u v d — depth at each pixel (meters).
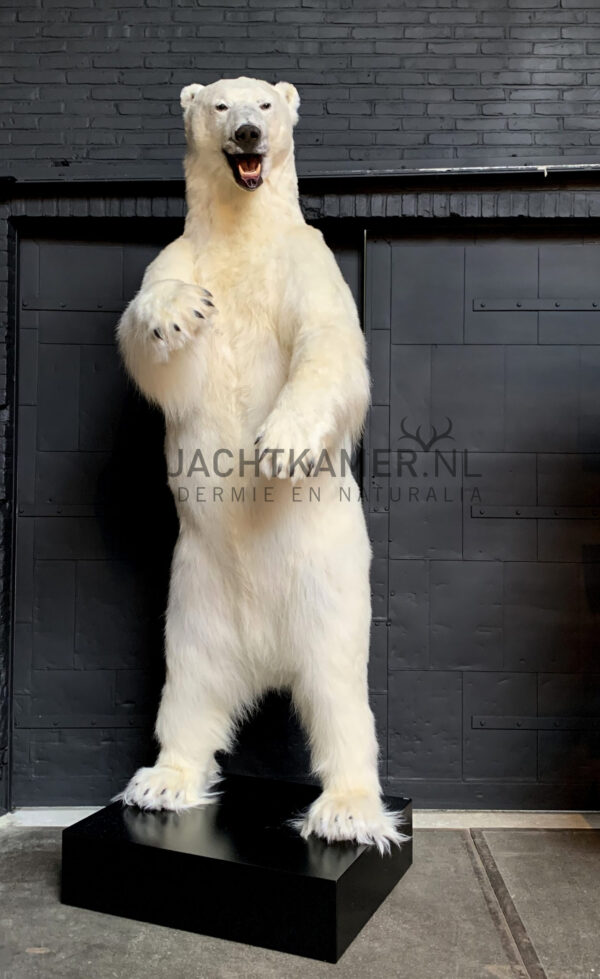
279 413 1.84
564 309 2.92
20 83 2.97
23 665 2.94
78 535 2.96
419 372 2.93
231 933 1.92
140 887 2.01
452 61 2.95
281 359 2.12
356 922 1.95
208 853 1.96
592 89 2.93
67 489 2.96
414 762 2.90
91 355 2.97
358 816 2.03
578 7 2.94
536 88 2.94
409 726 2.91
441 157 2.94
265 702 2.87
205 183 2.26
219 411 2.15
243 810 2.23
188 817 2.19
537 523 2.91
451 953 1.88
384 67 2.95
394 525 2.92
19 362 2.96
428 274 2.94
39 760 2.93
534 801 2.88
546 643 2.90
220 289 2.20
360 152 2.94
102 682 2.94
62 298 2.97
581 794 2.88
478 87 2.94
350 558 2.16
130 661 2.94
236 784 2.43
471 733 2.90
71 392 2.97
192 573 2.22
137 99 2.98
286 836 2.06
